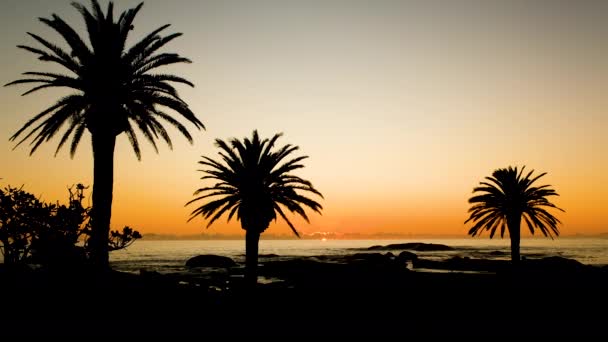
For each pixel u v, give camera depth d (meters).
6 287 17.70
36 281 19.25
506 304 24.02
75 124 23.77
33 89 22.70
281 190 33.25
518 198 45.16
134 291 20.66
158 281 24.62
